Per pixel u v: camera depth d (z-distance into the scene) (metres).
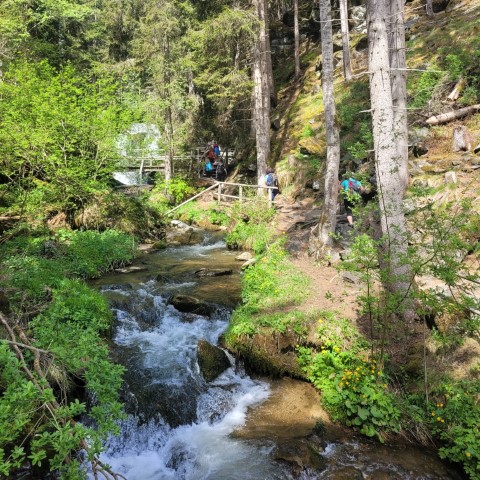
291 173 16.55
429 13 20.23
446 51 15.23
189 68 18.12
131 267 10.88
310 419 5.81
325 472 4.89
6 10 16.12
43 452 3.17
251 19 15.56
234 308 8.23
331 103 9.57
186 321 8.06
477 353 5.87
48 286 7.86
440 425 5.33
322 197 14.80
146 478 5.10
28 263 8.60
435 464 4.99
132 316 8.04
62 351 4.36
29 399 3.46
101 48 25.33
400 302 5.91
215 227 15.63
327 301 7.70
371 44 6.96
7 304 6.30
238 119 20.41
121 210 13.80
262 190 15.75
